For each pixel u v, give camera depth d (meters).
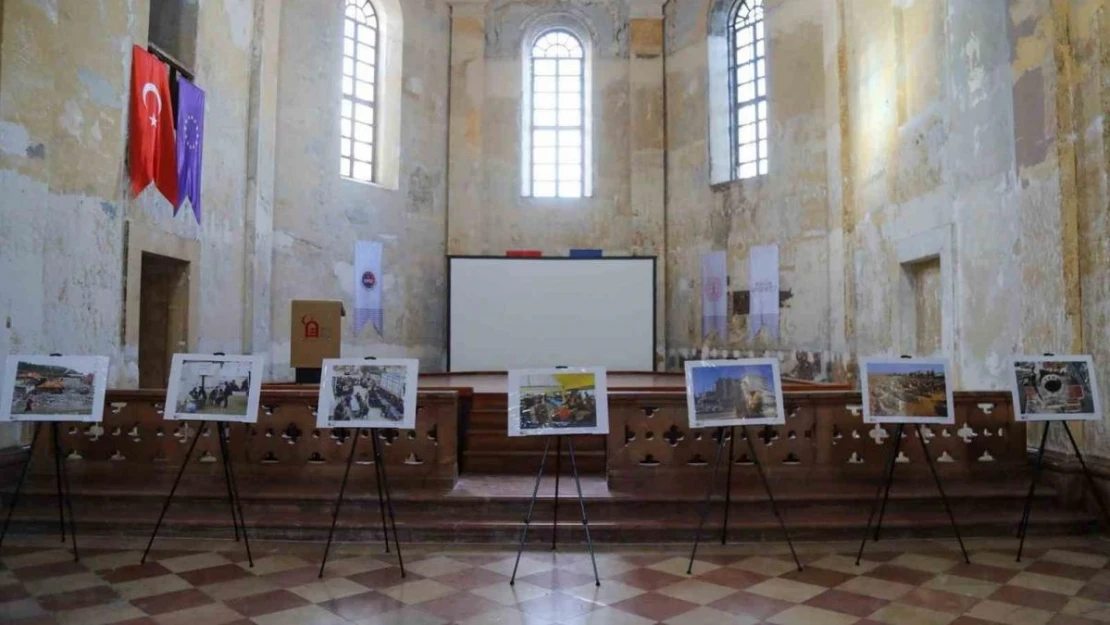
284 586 5.13
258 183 11.77
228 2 11.02
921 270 10.22
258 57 11.80
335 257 13.68
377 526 6.18
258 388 5.73
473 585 5.18
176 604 4.77
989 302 8.13
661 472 6.77
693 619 4.56
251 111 11.72
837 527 6.24
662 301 16.03
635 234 16.20
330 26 13.64
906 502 6.56
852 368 11.84
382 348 14.58
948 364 5.92
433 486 6.70
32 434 7.03
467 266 15.13
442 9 16.20
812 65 13.24
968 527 6.33
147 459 6.86
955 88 8.80
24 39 6.99
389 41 15.22
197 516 6.35
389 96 15.13
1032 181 7.37
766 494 6.60
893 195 10.57
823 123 13.02
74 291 7.63
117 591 5.01
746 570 5.51
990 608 4.74
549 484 7.04
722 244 15.13
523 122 16.75
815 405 6.91
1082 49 6.85
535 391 5.59
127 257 8.52
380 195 14.68
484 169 16.53
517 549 6.01
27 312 6.98
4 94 6.76
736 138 15.38
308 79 13.13
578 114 17.05
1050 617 4.59
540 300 15.16
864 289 11.56
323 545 6.08
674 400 6.81
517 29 16.78
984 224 8.22
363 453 6.79
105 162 8.08
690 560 5.53
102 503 6.52
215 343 10.70
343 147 14.46
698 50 15.75
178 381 5.72
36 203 7.09
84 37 7.77
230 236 11.16
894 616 4.61
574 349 15.07
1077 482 6.66
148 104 8.82
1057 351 7.00
